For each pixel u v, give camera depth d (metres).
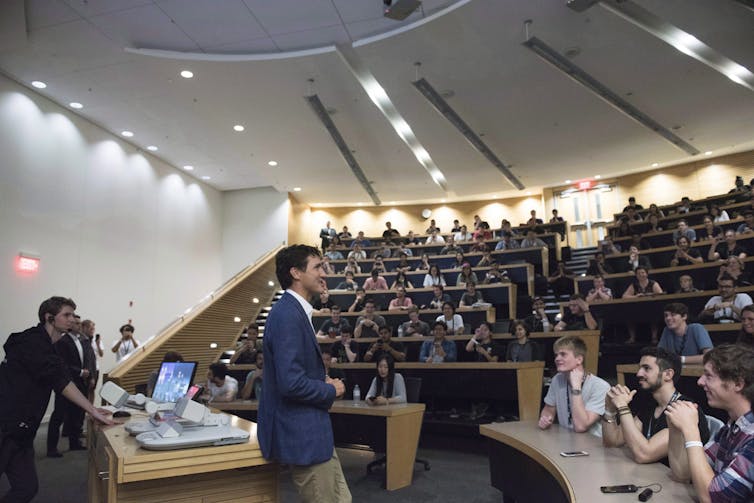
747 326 3.67
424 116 9.02
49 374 2.36
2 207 7.37
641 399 3.17
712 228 8.62
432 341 6.21
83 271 8.80
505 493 2.68
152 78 7.74
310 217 15.63
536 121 9.30
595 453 2.10
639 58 7.21
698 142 10.21
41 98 8.20
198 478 1.70
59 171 8.45
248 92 8.16
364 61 7.26
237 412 4.86
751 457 1.34
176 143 10.27
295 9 6.31
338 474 1.71
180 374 2.83
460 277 9.21
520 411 4.82
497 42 6.87
